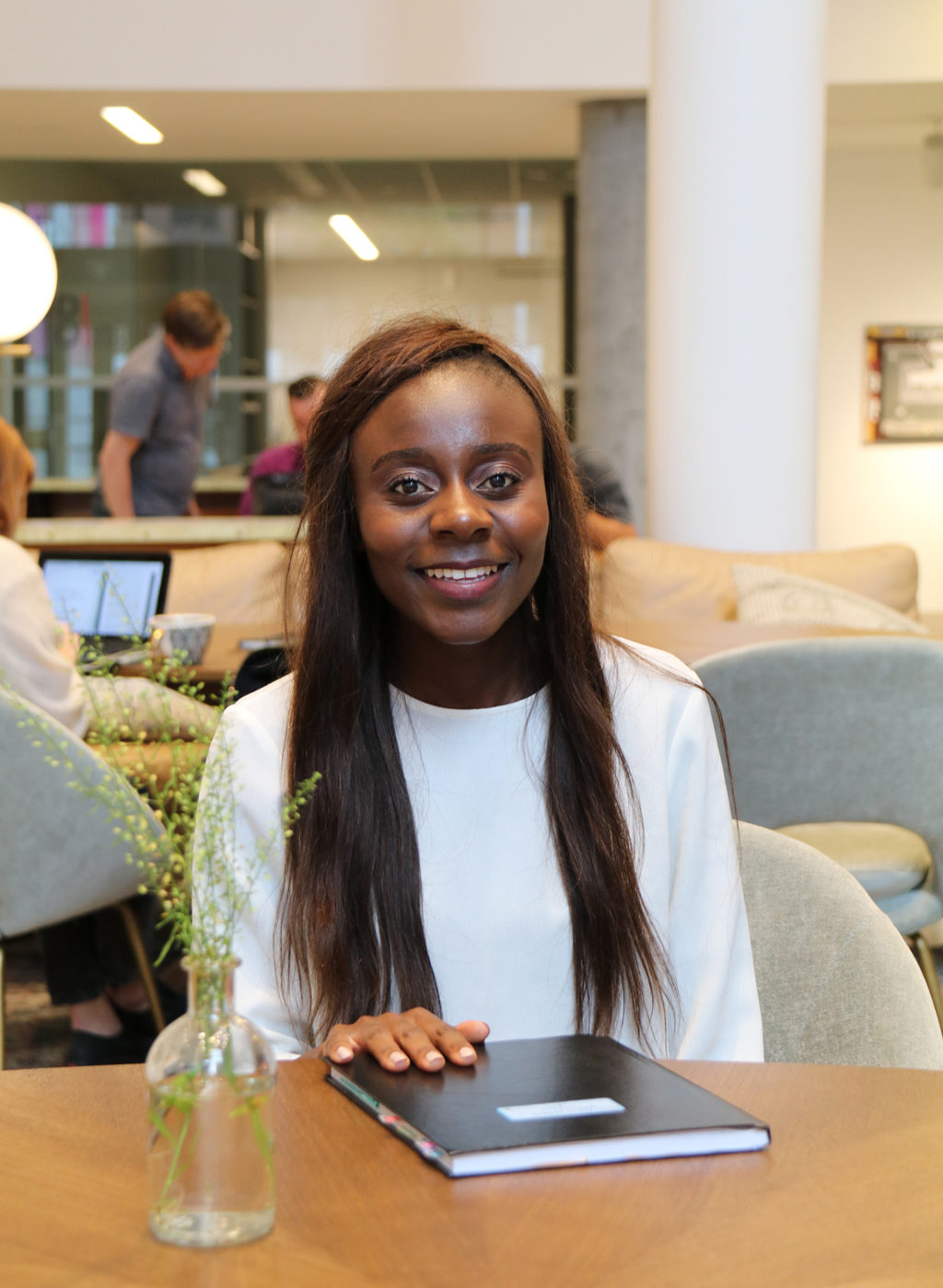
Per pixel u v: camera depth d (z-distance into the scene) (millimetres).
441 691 1077
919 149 7039
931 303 7180
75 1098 787
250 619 3547
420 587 1008
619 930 1039
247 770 1072
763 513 3957
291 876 1050
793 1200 653
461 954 1050
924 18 5520
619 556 3812
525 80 5562
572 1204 648
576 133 6312
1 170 7234
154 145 6566
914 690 1966
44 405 7566
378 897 1044
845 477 7332
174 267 7629
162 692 960
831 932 1063
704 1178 674
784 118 3863
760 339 3908
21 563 2051
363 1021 851
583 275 5879
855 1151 706
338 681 1065
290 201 7770
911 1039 989
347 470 1053
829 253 7180
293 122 6109
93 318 7543
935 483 7309
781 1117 750
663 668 1145
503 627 1075
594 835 1049
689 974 1076
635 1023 1054
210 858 752
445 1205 647
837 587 3656
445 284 8008
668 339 3982
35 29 5512
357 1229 627
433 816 1068
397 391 1010
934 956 2885
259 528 4348
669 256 3959
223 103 5781
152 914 2537
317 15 5535
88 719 2047
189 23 5527
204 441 7746
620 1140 688
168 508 4930
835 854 1963
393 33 5551
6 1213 649
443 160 6914
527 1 5523
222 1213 614
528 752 1070
